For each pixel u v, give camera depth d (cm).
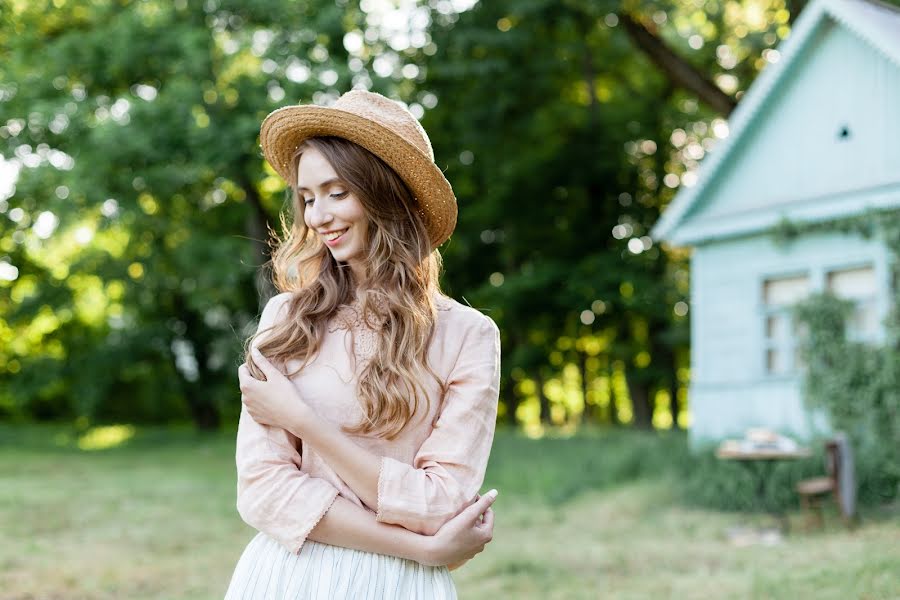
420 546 163
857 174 1060
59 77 1570
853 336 1023
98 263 2022
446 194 181
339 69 1424
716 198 1212
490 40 1686
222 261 1750
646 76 2136
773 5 1694
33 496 1041
